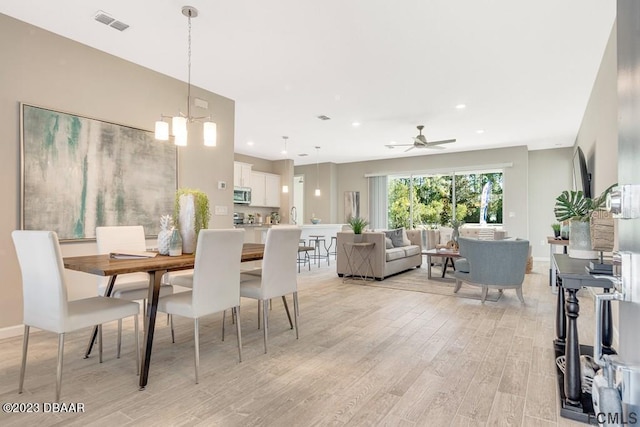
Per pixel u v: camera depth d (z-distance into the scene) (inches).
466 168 324.8
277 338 114.0
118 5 107.5
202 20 115.1
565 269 75.1
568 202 98.1
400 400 75.5
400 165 362.3
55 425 65.9
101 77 136.9
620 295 31.5
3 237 113.4
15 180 116.0
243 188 342.3
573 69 148.7
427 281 214.5
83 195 131.5
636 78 28.7
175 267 85.9
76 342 109.9
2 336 112.6
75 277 129.4
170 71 154.9
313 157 371.6
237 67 150.4
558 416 69.7
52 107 124.1
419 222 359.3
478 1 103.4
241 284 110.3
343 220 396.5
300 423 66.9
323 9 108.3
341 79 162.2
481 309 149.8
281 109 205.9
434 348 105.4
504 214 305.9
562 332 102.9
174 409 71.6
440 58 140.0
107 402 74.2
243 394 77.8
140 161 149.2
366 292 183.9
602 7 105.4
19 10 111.1
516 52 134.3
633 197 28.1
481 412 71.1
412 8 107.1
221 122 183.8
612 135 122.6
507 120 223.9
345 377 86.2
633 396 29.8
